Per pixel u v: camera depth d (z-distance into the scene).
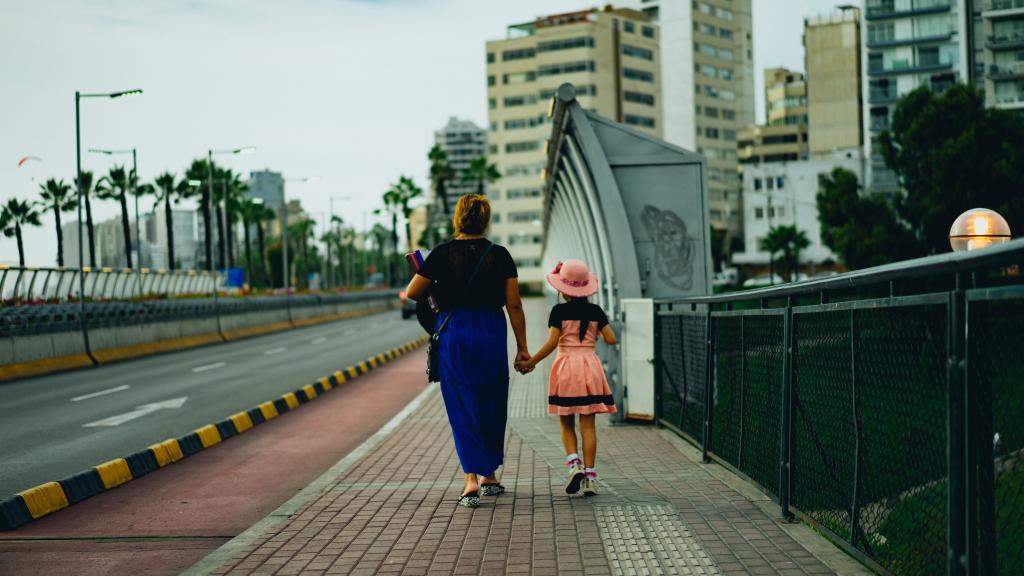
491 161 125.31
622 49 120.31
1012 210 37.81
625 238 11.69
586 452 6.46
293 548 5.20
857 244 42.25
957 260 3.13
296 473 8.68
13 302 26.77
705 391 7.88
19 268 29.08
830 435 4.89
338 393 16.20
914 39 81.44
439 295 6.29
